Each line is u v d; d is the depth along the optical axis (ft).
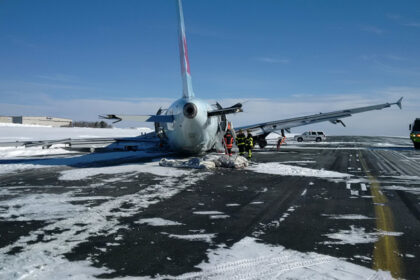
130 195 25.36
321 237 15.20
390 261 12.24
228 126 57.47
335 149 91.97
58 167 43.78
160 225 17.25
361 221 18.06
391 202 23.07
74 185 29.76
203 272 11.26
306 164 48.75
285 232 16.03
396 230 16.31
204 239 14.94
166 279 10.71
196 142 49.49
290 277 10.82
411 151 84.89
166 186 29.37
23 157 61.62
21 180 32.60
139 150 77.46
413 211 20.42
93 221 17.97
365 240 14.75
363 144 130.82
